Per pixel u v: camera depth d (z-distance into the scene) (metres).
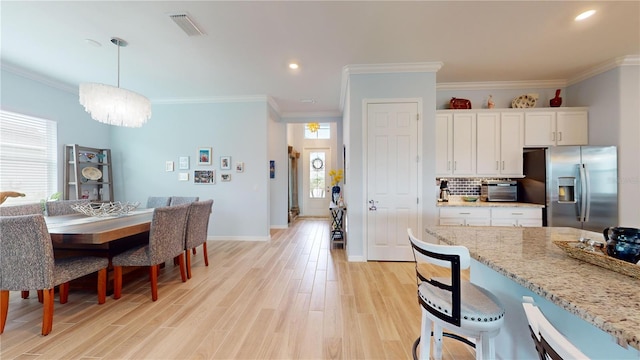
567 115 3.71
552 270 1.02
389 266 3.35
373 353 1.73
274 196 6.10
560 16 2.38
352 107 3.47
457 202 3.79
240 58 3.20
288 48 2.96
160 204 3.95
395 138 3.46
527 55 3.16
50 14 2.32
